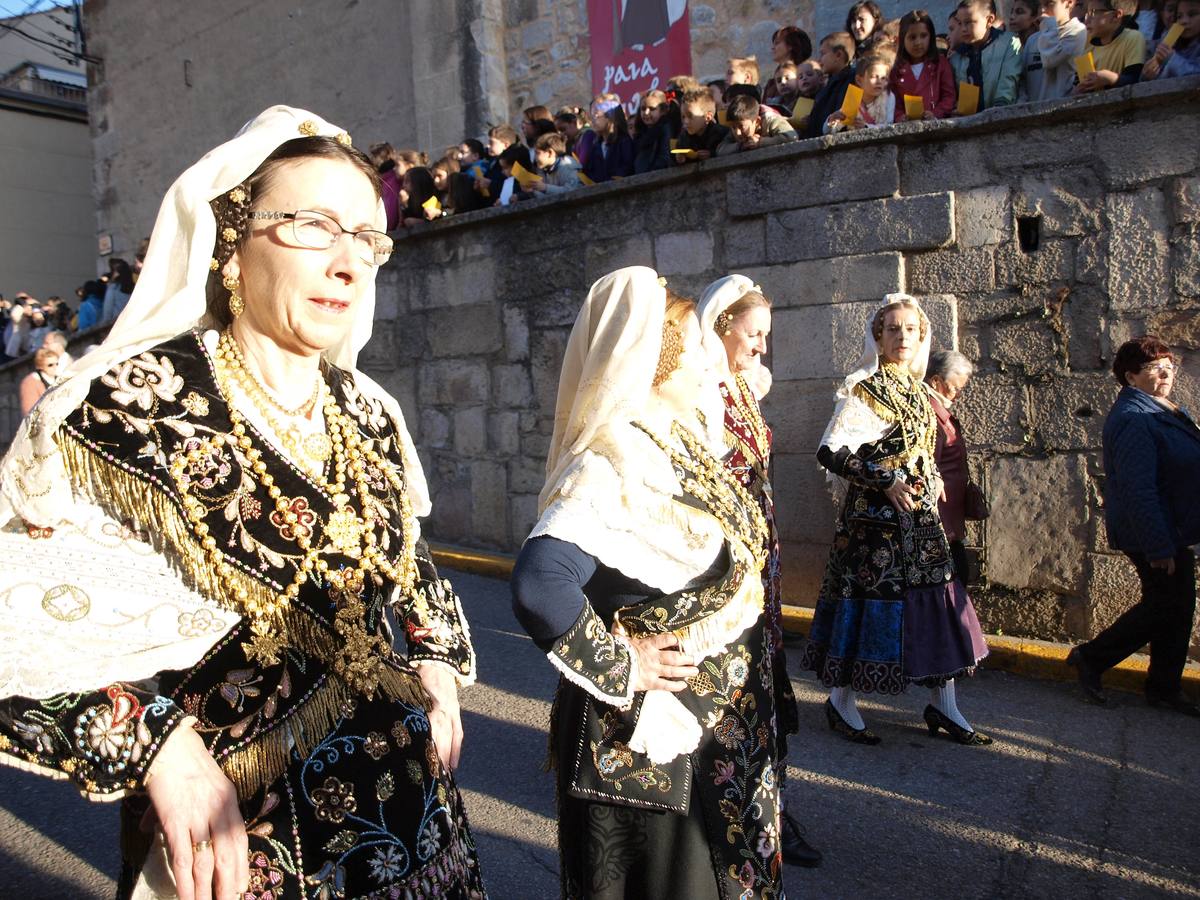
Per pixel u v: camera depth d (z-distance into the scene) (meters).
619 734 1.85
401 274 8.45
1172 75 4.84
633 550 1.82
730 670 1.93
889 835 3.34
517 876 3.10
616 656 1.77
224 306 1.51
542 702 4.69
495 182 7.99
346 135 1.54
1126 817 3.43
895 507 3.94
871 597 3.96
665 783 1.84
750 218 6.06
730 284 3.58
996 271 5.30
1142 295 4.94
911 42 5.72
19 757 1.18
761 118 6.01
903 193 5.52
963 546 4.20
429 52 10.30
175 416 1.34
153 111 14.12
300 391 1.51
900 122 5.60
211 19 13.05
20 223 18.36
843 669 4.02
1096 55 5.41
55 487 1.23
